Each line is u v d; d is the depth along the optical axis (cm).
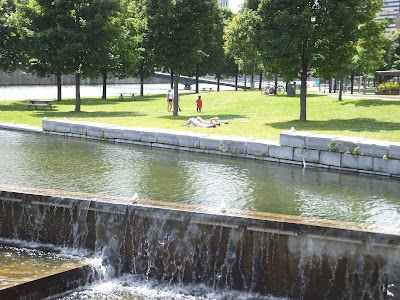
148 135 1919
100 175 1366
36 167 1462
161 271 984
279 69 2512
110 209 1000
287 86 4116
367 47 3181
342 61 2438
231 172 1440
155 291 920
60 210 1044
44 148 1825
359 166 1440
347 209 1057
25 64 3950
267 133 1984
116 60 3275
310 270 882
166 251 975
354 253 847
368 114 2625
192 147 1809
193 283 964
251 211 965
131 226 988
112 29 3169
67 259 962
